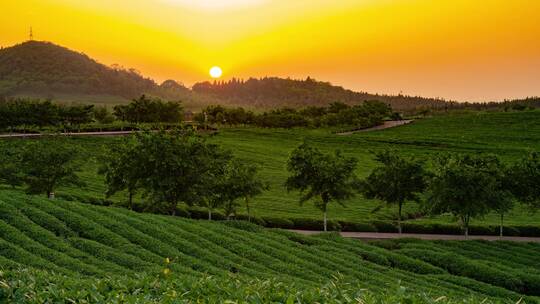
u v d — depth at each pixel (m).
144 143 63.72
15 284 13.28
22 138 136.12
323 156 72.25
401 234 71.19
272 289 13.11
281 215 77.94
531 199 72.19
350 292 13.23
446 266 49.75
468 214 64.81
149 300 12.45
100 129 167.38
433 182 66.00
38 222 40.44
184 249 40.09
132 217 47.19
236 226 53.19
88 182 95.25
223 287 13.66
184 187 63.22
